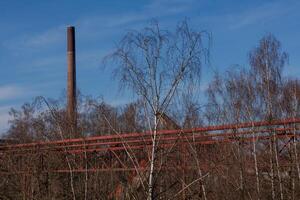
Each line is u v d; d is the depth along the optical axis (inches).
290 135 466.0
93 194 517.0
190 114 441.4
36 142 585.9
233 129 483.2
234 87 542.3
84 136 570.3
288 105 509.4
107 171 510.3
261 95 515.2
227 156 472.4
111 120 500.4
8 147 604.7
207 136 481.4
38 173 563.5
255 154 457.7
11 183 580.4
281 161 470.0
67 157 534.3
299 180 443.8
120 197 464.4
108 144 531.2
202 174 453.7
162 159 401.1
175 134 429.7
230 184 460.1
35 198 552.7
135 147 449.1
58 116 589.6
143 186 396.5
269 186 456.8
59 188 553.0
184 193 428.5
